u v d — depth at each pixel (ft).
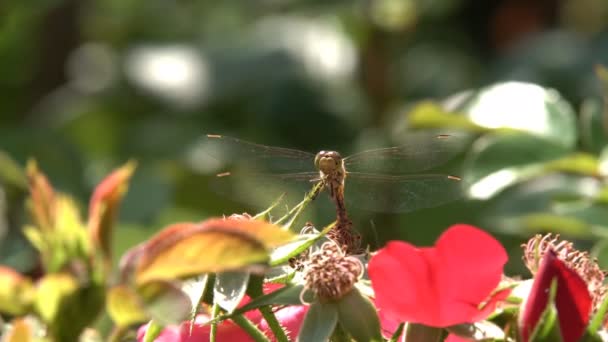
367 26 3.19
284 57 3.30
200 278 1.46
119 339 1.34
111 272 1.33
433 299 1.44
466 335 1.45
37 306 1.32
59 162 2.63
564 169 1.93
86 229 1.33
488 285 1.44
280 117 3.23
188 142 3.11
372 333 1.45
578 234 1.97
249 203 1.77
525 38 3.32
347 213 1.70
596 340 1.43
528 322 1.43
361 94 3.25
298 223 1.52
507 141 1.94
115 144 3.23
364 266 1.50
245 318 1.49
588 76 2.85
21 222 2.09
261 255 1.33
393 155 1.79
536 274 1.44
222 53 3.35
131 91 3.31
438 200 1.72
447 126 1.97
